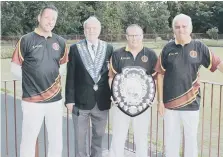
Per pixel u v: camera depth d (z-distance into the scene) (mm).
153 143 5457
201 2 48125
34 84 3191
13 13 36156
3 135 5480
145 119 3531
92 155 3885
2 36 32812
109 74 3533
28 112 3242
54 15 3170
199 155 5211
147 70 3422
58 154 3461
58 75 3303
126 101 3463
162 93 3348
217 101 9312
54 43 3236
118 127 3559
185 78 3176
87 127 3754
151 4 46250
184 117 3264
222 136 6172
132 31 3328
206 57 3176
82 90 3576
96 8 42000
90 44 3559
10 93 9484
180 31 3119
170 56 3195
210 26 47250
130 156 4402
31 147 3357
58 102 3342
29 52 3137
